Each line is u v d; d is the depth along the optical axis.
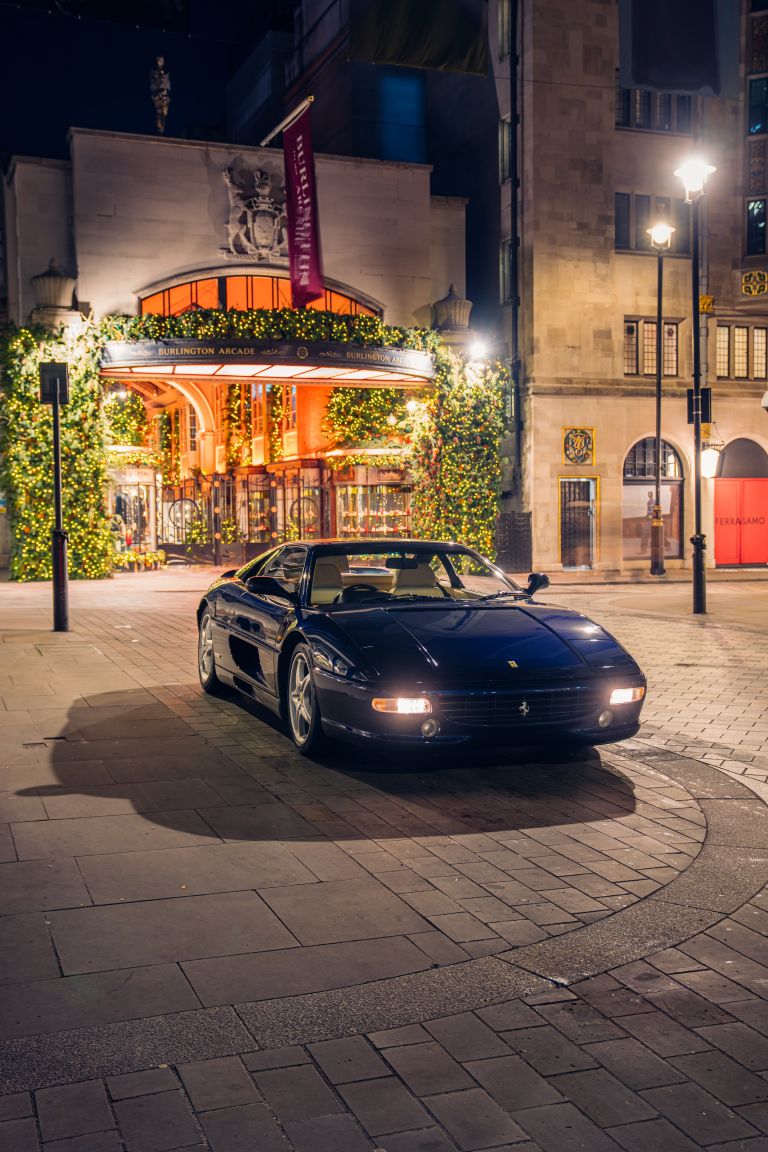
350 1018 3.26
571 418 27.06
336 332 23.33
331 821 5.35
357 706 5.82
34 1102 2.76
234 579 8.68
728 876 4.61
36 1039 3.09
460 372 25.56
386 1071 2.95
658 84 13.97
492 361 25.97
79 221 23.05
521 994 3.45
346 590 7.18
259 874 4.55
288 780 6.11
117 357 21.62
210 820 5.32
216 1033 3.14
